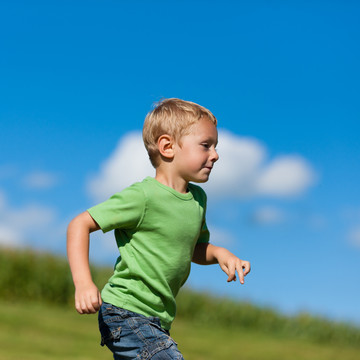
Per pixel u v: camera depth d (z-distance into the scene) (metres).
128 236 4.62
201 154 4.74
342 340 23.81
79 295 4.09
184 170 4.75
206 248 5.27
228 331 20.88
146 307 4.49
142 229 4.56
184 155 4.74
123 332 4.37
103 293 4.60
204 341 16.50
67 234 4.39
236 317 23.78
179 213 4.65
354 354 18.19
